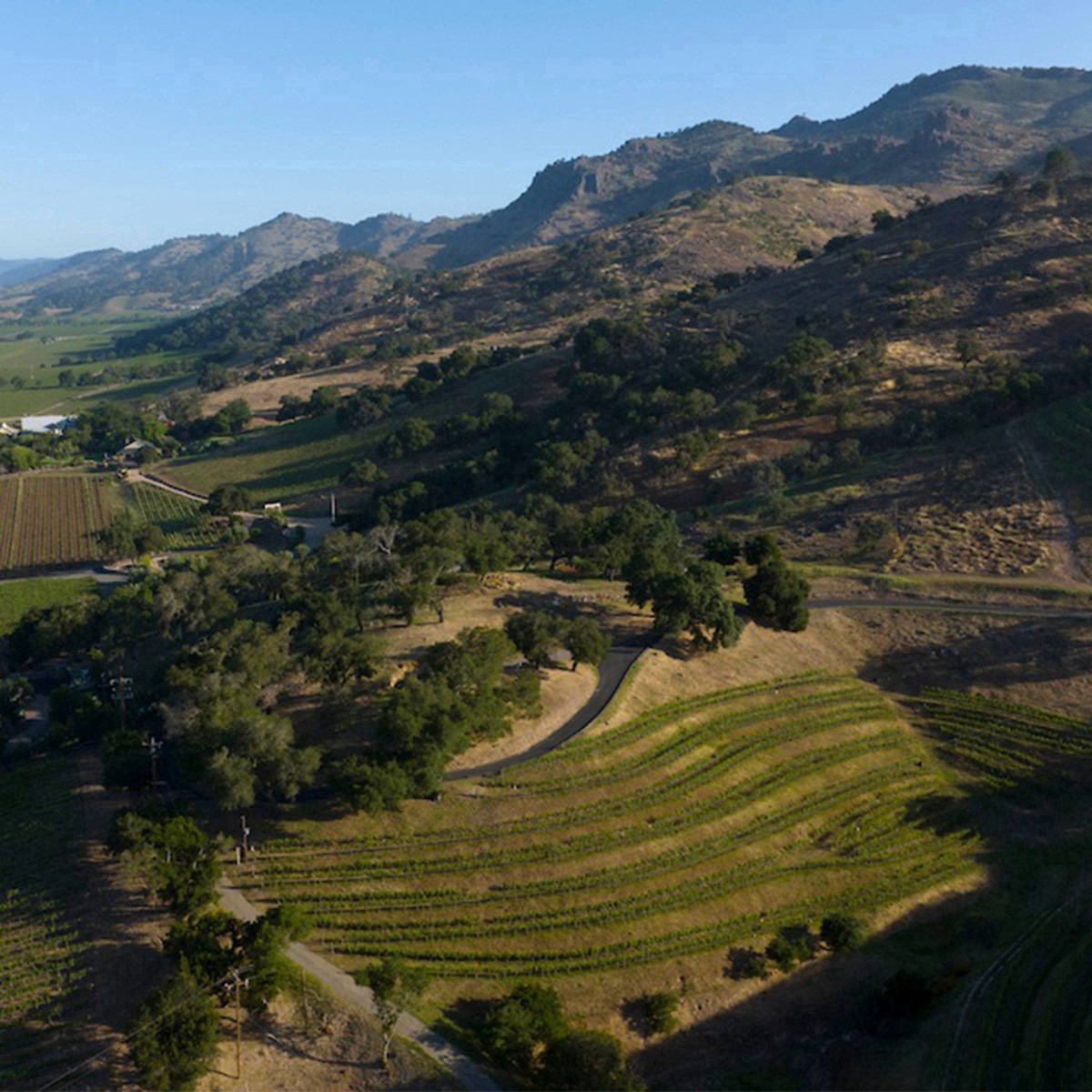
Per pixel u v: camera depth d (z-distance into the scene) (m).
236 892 62.56
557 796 71.19
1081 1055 52.69
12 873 66.88
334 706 78.56
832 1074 54.09
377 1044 52.41
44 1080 50.00
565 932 61.25
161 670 97.31
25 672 120.44
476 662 76.00
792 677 92.31
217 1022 50.06
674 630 90.00
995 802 78.50
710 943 61.78
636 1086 50.44
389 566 99.12
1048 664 91.88
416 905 61.94
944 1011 57.41
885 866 70.69
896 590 107.88
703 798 73.81
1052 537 114.69
